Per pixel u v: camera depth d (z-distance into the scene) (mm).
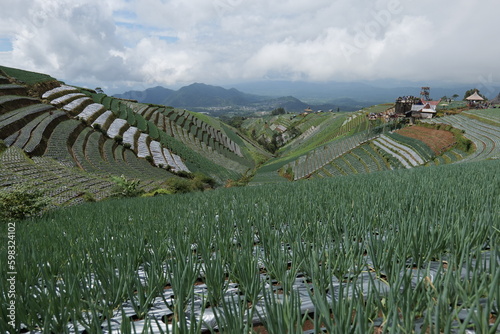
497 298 1475
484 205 3463
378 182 8172
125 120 112938
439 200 4316
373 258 2387
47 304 2020
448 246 2717
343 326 1402
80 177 52312
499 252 2180
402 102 119312
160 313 2096
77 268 2781
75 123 84625
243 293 2305
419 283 1717
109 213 8602
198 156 125562
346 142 112625
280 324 1381
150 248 3361
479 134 68250
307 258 2609
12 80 94312
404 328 1354
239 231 3906
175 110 181000
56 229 5848
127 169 72438
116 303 2150
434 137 77312
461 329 1272
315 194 6617
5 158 51312
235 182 95375
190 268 2273
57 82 113188
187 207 7340
